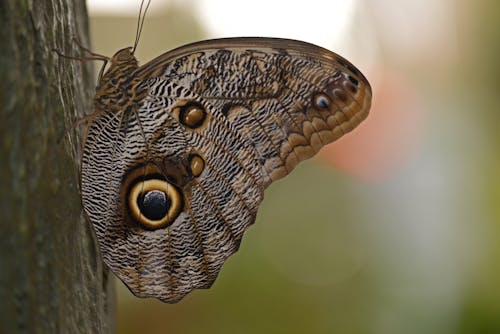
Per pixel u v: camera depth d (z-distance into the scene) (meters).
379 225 1.14
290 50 0.56
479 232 1.14
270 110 0.56
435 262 1.11
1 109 0.47
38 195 0.48
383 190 1.16
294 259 1.10
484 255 1.11
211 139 0.56
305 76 0.56
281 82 0.56
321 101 0.56
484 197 1.18
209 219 0.56
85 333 0.50
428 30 1.26
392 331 1.03
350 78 0.56
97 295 0.52
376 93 1.19
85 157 0.54
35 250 0.47
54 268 0.48
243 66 0.56
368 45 1.22
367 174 1.16
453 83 1.33
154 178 0.55
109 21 1.05
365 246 1.13
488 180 1.20
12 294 0.46
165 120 0.55
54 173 0.49
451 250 1.12
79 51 0.55
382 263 1.11
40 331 0.47
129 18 1.06
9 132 0.47
